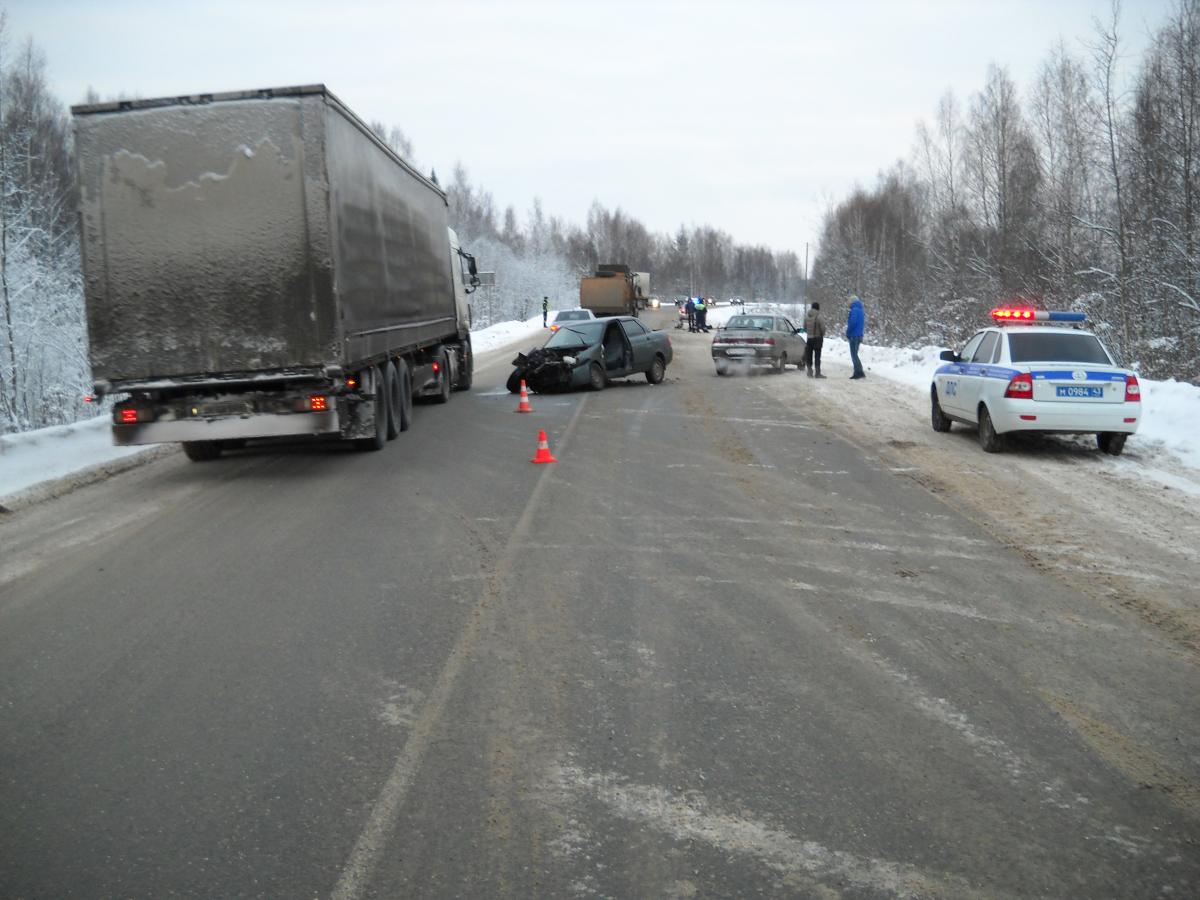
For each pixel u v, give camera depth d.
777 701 4.79
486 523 8.66
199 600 6.62
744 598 6.43
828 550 7.64
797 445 12.94
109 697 5.00
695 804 3.81
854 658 5.35
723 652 5.46
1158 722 4.54
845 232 61.06
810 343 23.64
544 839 3.58
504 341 43.84
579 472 11.09
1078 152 27.86
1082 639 5.64
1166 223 22.08
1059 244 27.95
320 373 10.67
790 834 3.59
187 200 10.48
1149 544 7.80
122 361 10.60
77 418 25.02
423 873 3.37
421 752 4.30
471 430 14.90
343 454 12.88
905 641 5.61
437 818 3.74
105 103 10.37
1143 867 3.37
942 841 3.53
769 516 8.82
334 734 4.50
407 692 4.97
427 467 11.65
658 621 5.99
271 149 10.45
